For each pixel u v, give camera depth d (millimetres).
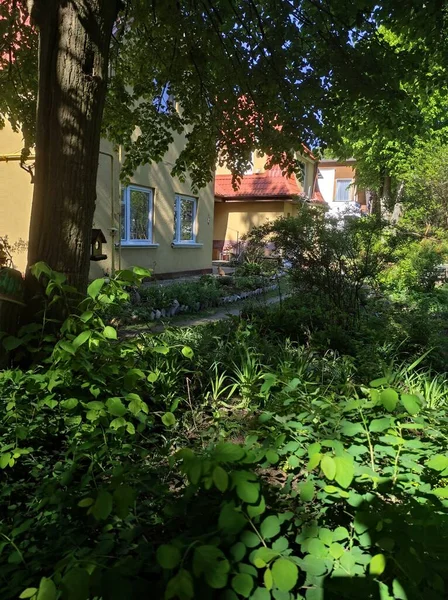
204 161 6809
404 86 6320
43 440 2557
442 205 13211
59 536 1545
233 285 11547
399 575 1148
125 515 1155
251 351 4281
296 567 1062
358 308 6500
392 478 1530
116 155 9727
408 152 14672
